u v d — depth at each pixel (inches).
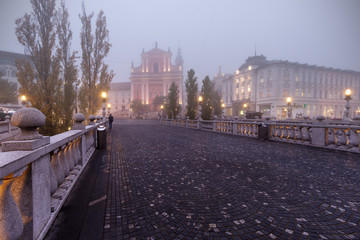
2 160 54.1
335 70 2298.2
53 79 423.2
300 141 346.3
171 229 91.9
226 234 88.0
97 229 90.1
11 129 584.4
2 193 57.5
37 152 71.6
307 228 92.4
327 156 252.7
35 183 73.4
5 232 58.1
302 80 2129.7
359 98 2536.9
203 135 554.9
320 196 129.6
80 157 187.3
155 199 125.8
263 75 2161.7
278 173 182.4
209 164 217.6
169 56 3580.2
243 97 2511.1
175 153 283.1
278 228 92.6
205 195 132.5
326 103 2268.7
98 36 727.1
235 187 147.4
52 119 421.4
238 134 530.6
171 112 1222.3
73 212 105.2
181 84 3489.2
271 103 2038.6
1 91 1478.8
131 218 101.7
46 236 82.4
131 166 209.9
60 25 517.7
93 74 727.7
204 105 911.0
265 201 122.6
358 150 258.5
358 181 158.4
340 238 84.5
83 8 705.6
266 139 420.2
